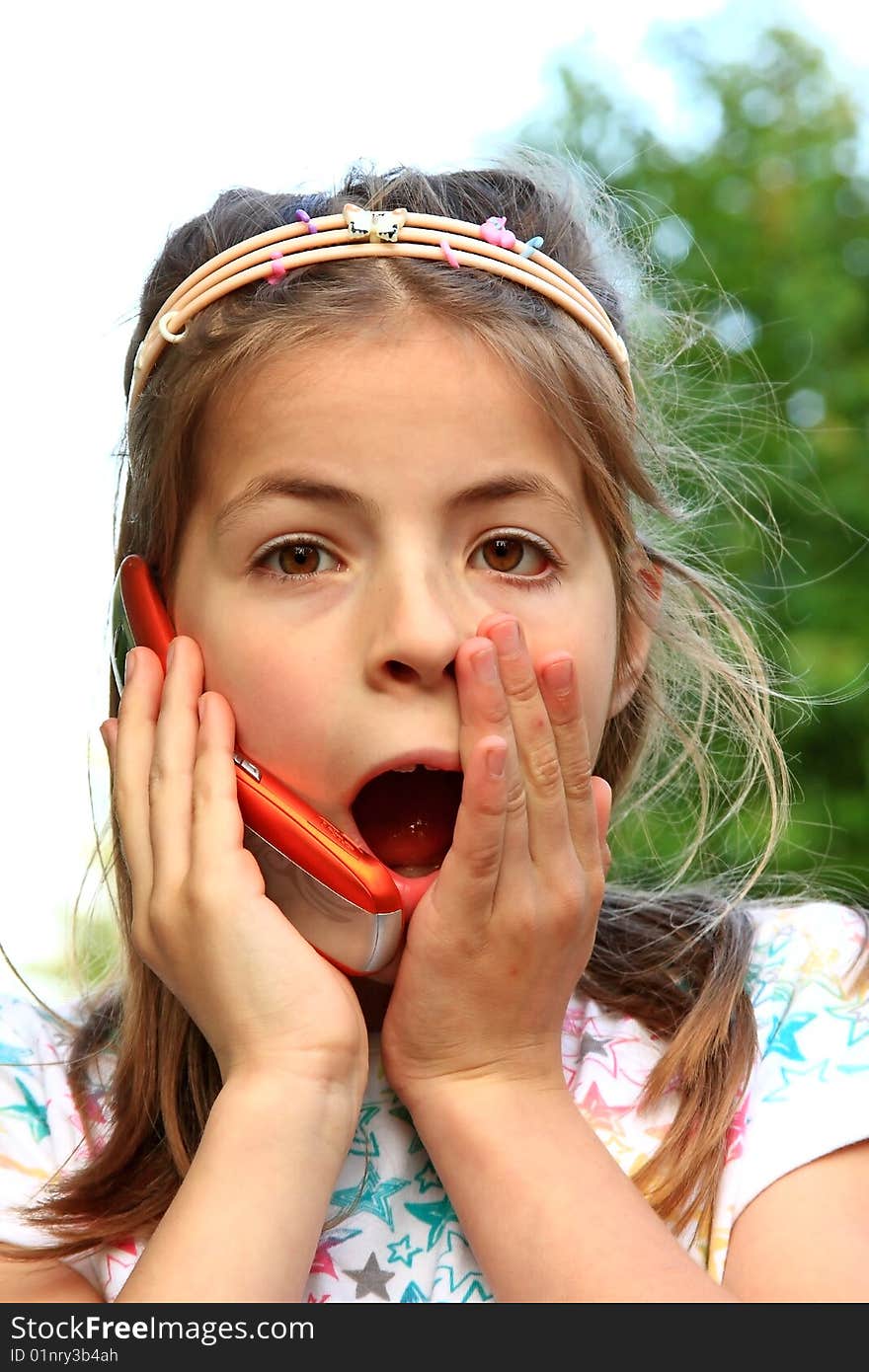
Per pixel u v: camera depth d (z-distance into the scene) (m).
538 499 1.67
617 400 1.87
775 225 5.23
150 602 1.85
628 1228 1.55
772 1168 1.73
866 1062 1.82
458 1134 1.63
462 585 1.64
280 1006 1.62
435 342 1.64
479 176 2.05
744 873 2.59
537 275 1.79
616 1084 1.84
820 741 4.34
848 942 2.00
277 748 1.67
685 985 1.97
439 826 1.78
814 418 4.99
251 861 1.69
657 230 5.14
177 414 1.78
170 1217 1.53
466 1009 1.66
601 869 1.72
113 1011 2.09
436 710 1.61
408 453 1.60
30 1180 1.84
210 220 1.98
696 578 2.36
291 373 1.64
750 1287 1.65
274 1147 1.55
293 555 1.67
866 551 4.66
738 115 5.55
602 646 1.76
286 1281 1.50
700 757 2.30
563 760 1.68
